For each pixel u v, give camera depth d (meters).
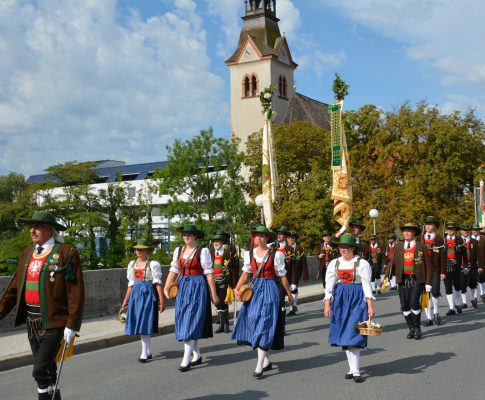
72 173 51.38
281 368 8.85
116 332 12.44
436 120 44.94
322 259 17.53
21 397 7.75
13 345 11.12
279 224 47.09
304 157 54.34
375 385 7.63
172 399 7.22
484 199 30.36
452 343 10.62
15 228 55.59
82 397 7.48
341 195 19.41
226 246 13.12
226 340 11.78
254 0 75.12
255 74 73.56
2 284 12.66
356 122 47.22
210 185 50.31
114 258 45.44
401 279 11.27
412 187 43.41
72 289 5.83
